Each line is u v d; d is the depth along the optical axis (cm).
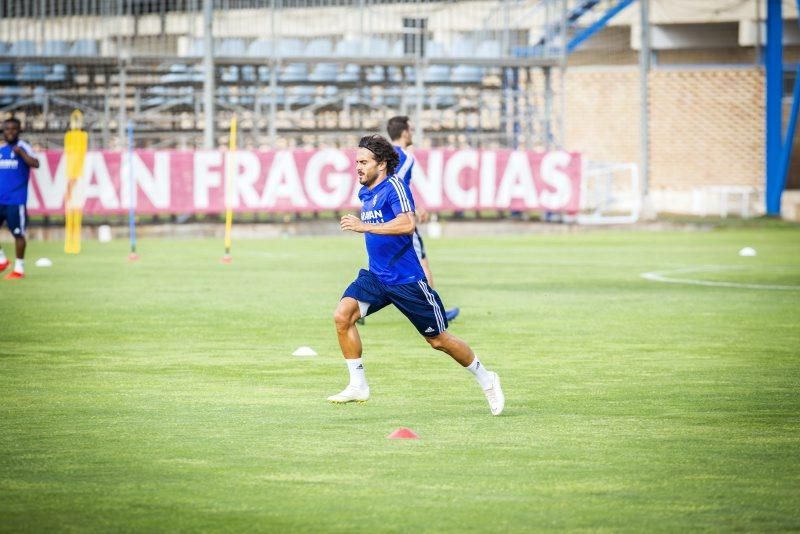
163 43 6050
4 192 3578
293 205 5562
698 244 5166
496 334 2492
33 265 4081
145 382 1916
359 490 1248
